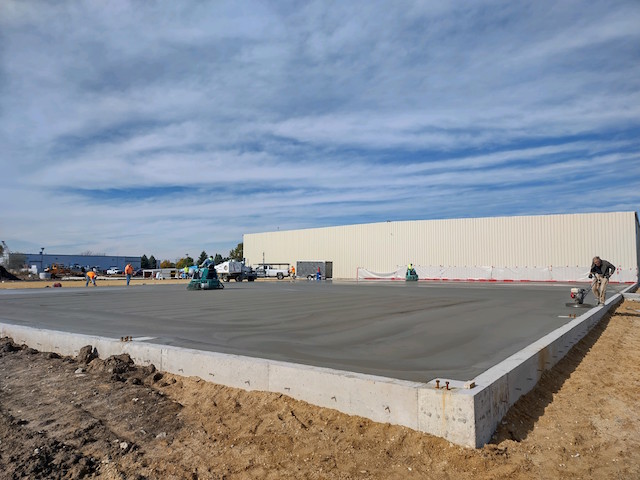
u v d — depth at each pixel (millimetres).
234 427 5012
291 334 9594
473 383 4555
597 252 42656
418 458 4188
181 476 4051
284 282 46625
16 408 5723
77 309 15672
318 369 5461
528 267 45875
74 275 70625
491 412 4621
